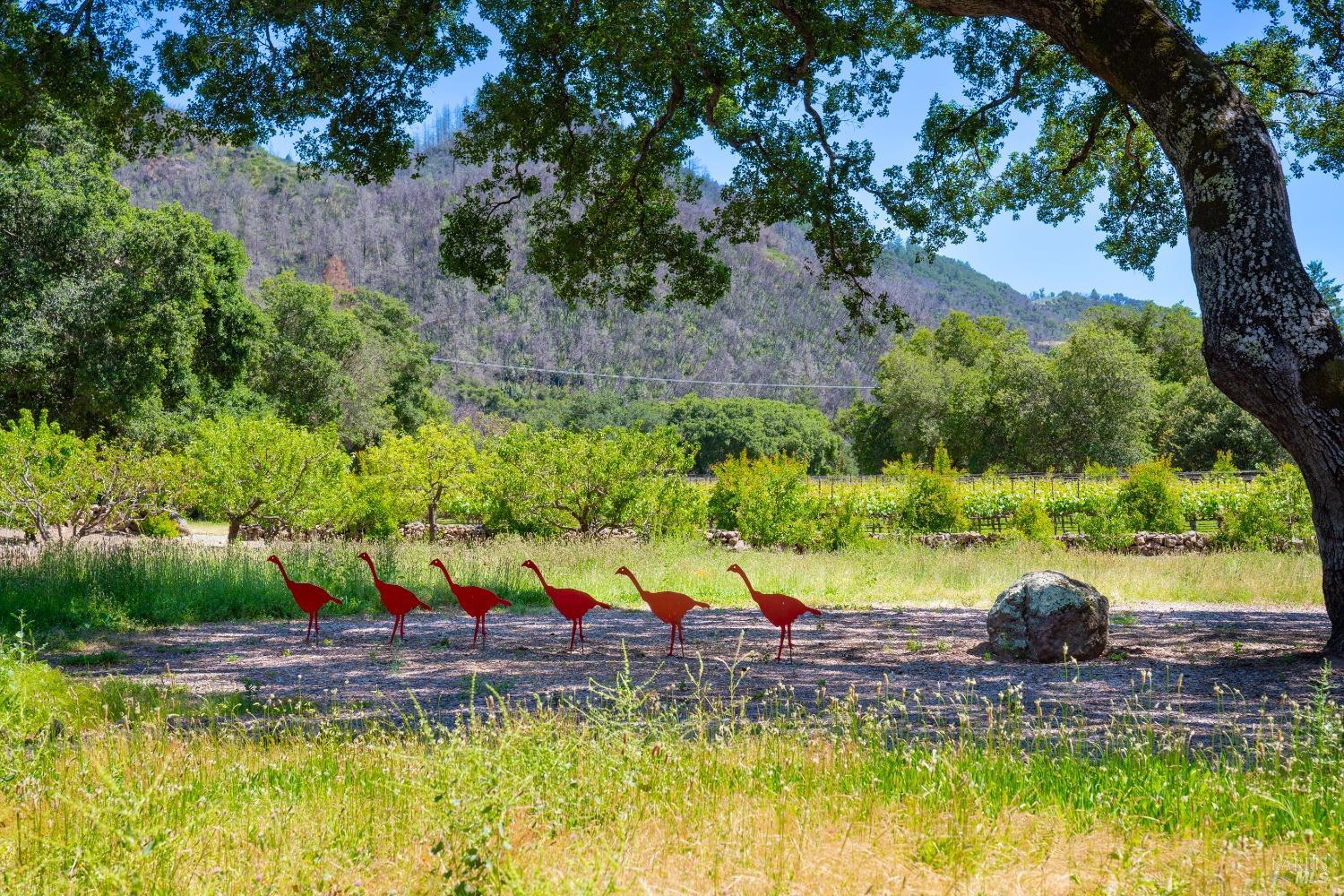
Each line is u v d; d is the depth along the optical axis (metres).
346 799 3.73
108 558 13.07
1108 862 3.17
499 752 3.65
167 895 2.81
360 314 68.69
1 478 17.84
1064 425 59.03
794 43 14.26
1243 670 7.76
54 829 3.23
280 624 11.59
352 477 23.25
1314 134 15.22
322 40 13.11
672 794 3.74
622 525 22.00
